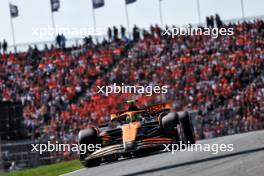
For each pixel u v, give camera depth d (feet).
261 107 395.96
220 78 436.35
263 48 458.50
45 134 433.48
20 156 301.02
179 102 435.12
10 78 502.38
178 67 466.70
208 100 420.36
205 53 471.62
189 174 114.11
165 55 485.15
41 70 502.79
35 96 479.41
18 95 486.79
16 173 223.30
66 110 458.50
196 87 437.99
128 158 194.39
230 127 392.27
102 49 516.32
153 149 182.29
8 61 515.09
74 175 160.45
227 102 408.46
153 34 514.27
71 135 408.46
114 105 443.32
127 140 179.93
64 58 510.58
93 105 449.48
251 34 476.13
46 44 527.40
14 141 309.01
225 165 120.47
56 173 188.24
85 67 499.92
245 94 406.41
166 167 133.08
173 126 184.85
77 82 485.56
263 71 438.81
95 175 146.30
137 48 505.66
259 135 197.98
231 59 455.22
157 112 201.16
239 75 437.17
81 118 442.09
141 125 186.29
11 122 312.09
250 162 118.93
